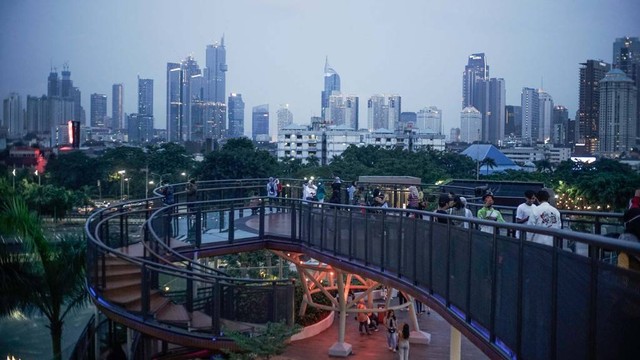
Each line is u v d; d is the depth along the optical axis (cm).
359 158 10831
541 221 1027
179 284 1598
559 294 626
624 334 493
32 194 7356
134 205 2192
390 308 2333
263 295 1545
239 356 1395
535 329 699
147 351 1739
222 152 9806
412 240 1391
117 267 1645
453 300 1110
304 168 10506
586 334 561
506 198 2378
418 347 2378
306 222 2052
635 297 477
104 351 2277
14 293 2091
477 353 2311
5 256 2052
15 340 3180
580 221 1203
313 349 2327
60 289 2111
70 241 2127
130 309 1493
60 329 2153
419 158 10175
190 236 2058
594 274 545
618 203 5722
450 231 1133
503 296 830
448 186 2578
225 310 1503
